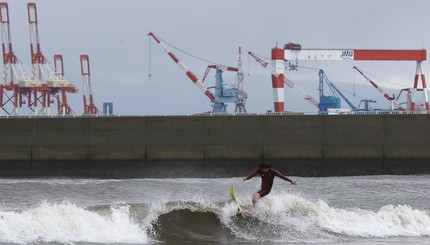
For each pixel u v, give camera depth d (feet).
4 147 466.29
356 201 285.02
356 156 469.57
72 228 192.65
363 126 469.98
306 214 218.38
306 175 468.75
